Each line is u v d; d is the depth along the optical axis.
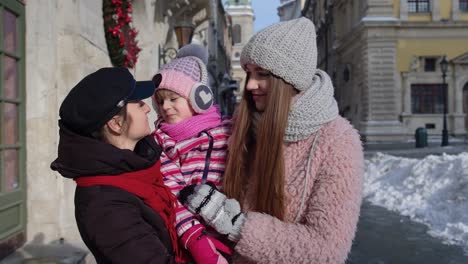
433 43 32.81
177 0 11.49
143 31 9.00
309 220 1.73
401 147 26.09
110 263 1.56
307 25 1.92
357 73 35.59
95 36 6.03
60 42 5.03
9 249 4.31
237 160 1.99
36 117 4.79
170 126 2.14
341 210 1.69
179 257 1.85
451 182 8.91
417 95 33.12
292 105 1.85
